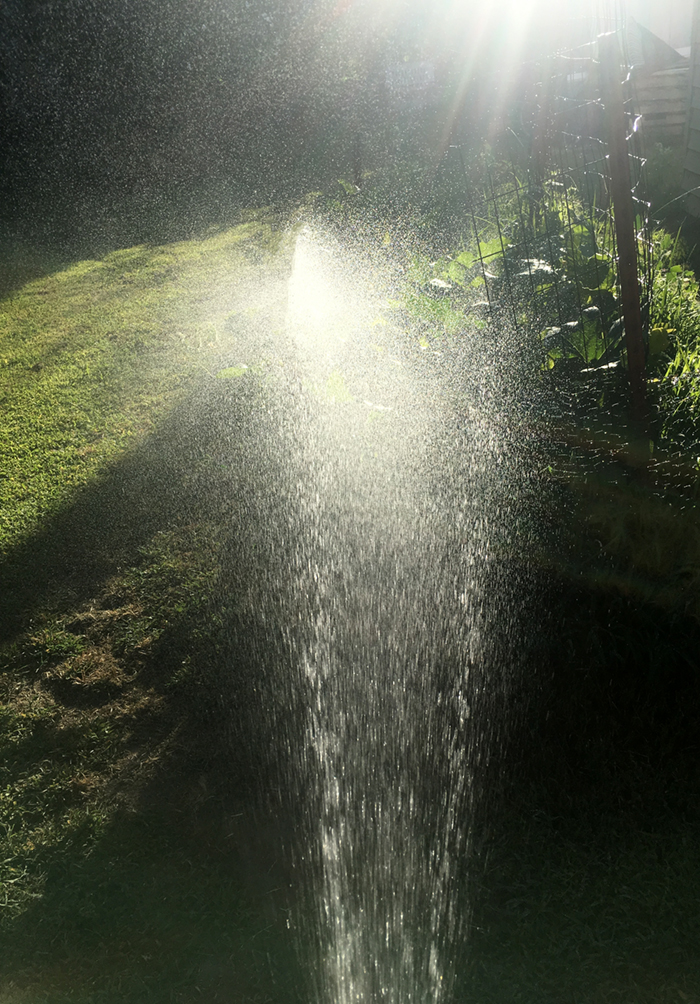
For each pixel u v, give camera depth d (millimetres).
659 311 3572
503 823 2346
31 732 2986
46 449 5195
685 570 2627
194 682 3068
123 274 9422
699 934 2012
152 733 2896
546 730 2582
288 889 2262
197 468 4578
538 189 4668
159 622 3443
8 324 8297
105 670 3225
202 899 2275
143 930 2217
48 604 3682
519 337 3512
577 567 2818
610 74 2551
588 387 3092
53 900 2330
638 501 2717
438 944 2068
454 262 4254
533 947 2037
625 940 2021
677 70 9008
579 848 2244
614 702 2613
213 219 11094
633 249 2693
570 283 3520
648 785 2367
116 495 4453
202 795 2596
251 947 2125
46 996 2084
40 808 2652
